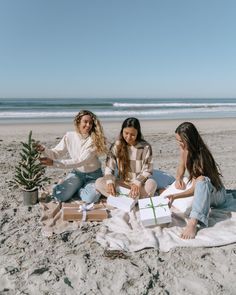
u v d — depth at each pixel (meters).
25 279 3.02
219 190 4.23
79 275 3.09
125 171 4.65
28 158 4.63
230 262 3.33
